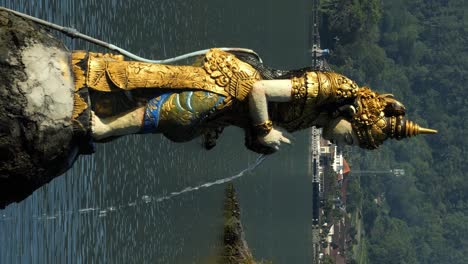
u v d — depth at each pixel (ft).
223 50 45.09
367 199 542.98
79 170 77.71
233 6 152.87
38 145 40.11
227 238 124.77
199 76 43.88
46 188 71.00
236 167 140.87
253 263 128.98
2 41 39.55
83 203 78.13
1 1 62.69
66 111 40.98
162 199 98.84
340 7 400.88
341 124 46.19
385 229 553.64
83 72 42.22
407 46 613.93
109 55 43.78
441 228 611.47
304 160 280.72
